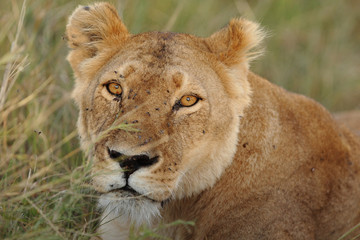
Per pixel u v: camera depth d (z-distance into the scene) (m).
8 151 7.79
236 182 6.98
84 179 6.26
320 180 7.36
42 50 9.98
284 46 14.17
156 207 6.33
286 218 6.92
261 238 6.81
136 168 6.01
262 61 13.12
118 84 6.57
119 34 7.21
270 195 6.94
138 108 6.27
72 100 9.18
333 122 7.98
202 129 6.59
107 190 6.12
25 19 10.01
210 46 7.22
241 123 7.02
